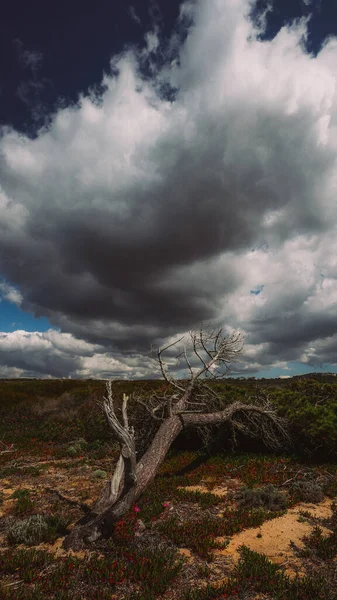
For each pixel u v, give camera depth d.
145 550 5.72
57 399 30.38
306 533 6.47
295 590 4.56
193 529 6.52
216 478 10.36
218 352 12.31
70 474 11.70
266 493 8.17
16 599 4.40
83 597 4.59
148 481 7.82
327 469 10.52
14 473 11.95
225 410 11.75
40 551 5.77
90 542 6.11
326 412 11.86
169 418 9.73
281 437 12.59
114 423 7.38
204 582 4.92
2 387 35.09
